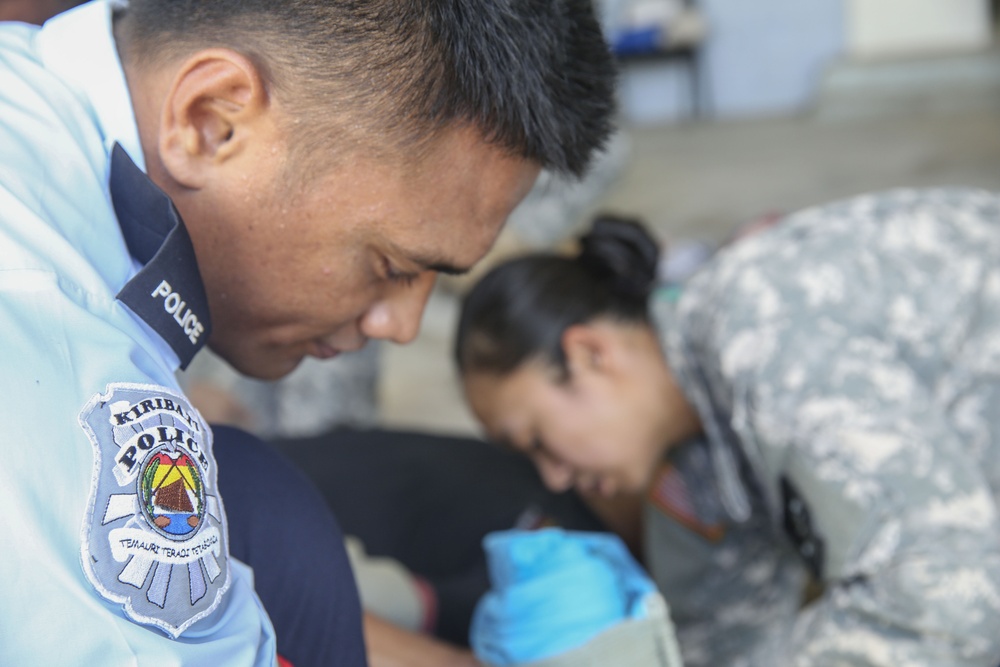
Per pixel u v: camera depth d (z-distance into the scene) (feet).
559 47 2.47
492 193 2.53
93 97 2.32
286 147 2.32
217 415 6.96
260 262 2.45
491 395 4.69
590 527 5.12
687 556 5.29
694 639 5.48
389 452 5.68
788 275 4.20
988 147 18.69
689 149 21.34
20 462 1.73
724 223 16.03
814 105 24.00
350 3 2.24
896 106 22.52
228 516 2.43
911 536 3.68
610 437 4.60
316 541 2.49
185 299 2.17
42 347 1.83
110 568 1.77
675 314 4.64
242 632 2.02
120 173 2.19
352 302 2.57
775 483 4.13
